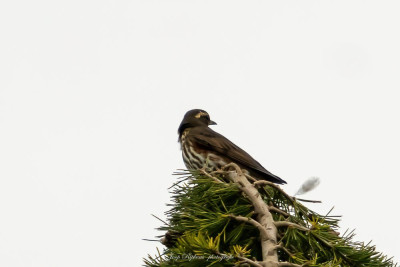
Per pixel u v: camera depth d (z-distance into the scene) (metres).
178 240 8.71
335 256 9.13
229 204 10.41
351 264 9.33
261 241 8.90
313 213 10.37
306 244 9.61
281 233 9.66
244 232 9.73
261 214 9.41
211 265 8.44
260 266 8.01
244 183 10.02
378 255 9.41
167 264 9.08
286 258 9.37
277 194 11.40
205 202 10.34
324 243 9.28
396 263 9.50
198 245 8.23
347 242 9.65
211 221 9.45
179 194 10.70
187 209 10.16
